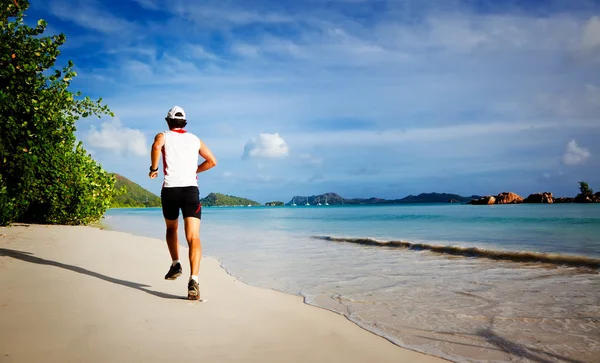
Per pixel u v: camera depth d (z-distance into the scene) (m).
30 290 4.00
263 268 7.02
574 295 4.86
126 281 4.73
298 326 3.39
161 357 2.45
